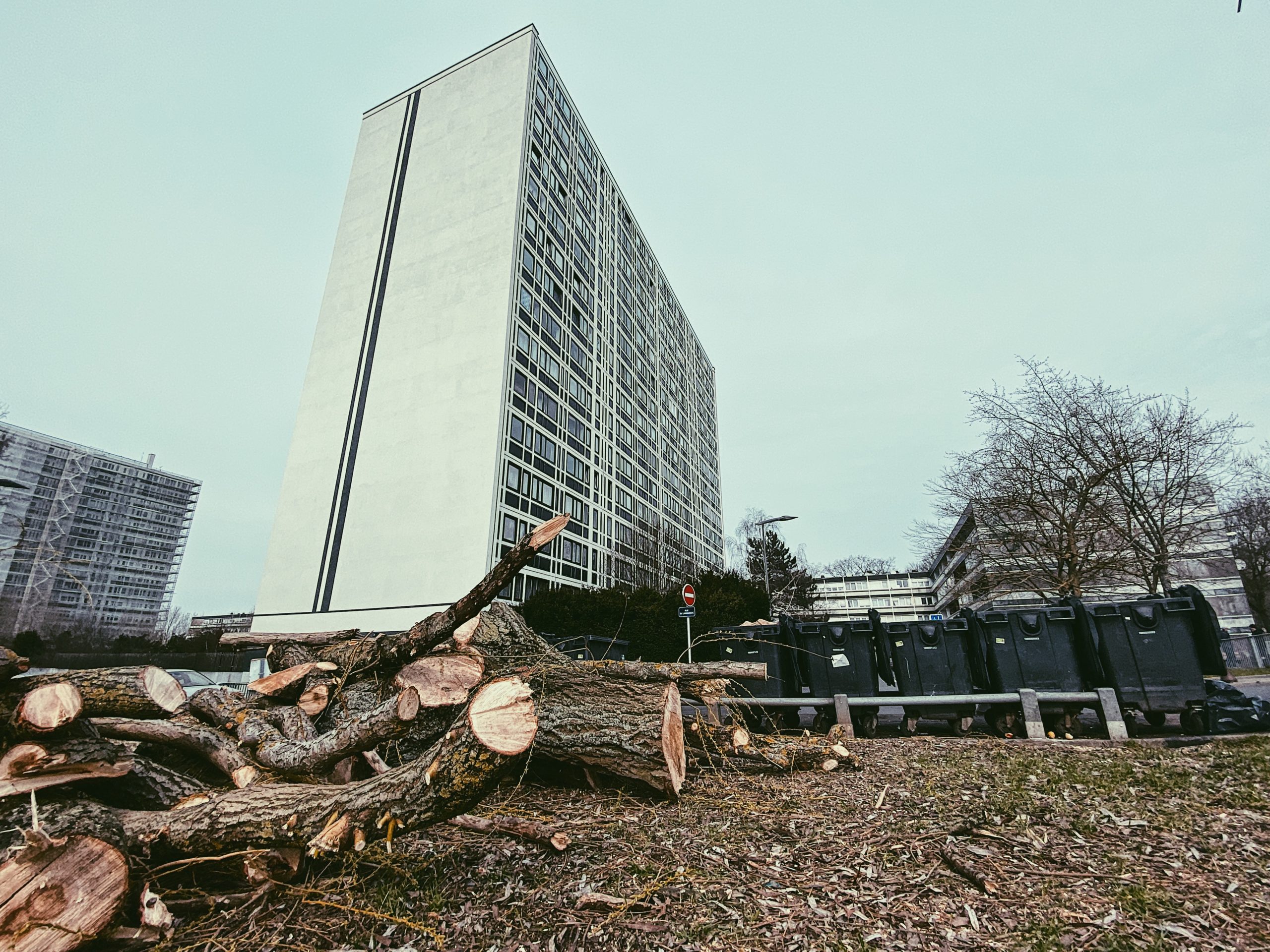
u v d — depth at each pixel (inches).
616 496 1419.8
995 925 97.5
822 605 2770.7
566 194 1357.0
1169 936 92.1
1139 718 356.5
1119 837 134.1
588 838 144.5
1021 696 284.4
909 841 136.3
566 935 99.0
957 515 784.9
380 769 168.6
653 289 1935.3
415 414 1061.1
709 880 118.5
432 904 110.8
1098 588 708.0
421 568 947.3
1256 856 120.5
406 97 1392.7
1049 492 679.1
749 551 1776.6
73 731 113.6
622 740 174.2
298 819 110.3
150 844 110.0
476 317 1071.0
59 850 86.5
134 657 1233.4
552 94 1342.3
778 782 201.3
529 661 223.8
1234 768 195.0
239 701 161.0
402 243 1235.9
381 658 185.5
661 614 693.3
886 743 287.6
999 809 156.5
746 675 194.9
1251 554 1103.6
